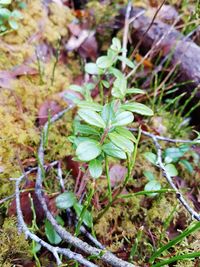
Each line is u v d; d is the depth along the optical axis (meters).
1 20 0.21
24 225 0.14
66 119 0.20
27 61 0.21
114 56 0.17
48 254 0.15
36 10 0.23
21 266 0.14
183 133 0.21
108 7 0.25
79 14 0.25
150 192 0.14
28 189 0.15
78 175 0.17
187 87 0.21
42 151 0.17
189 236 0.16
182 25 0.23
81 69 0.23
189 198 0.18
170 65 0.22
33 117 0.19
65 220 0.16
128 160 0.13
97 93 0.21
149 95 0.22
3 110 0.18
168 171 0.16
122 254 0.15
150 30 0.23
